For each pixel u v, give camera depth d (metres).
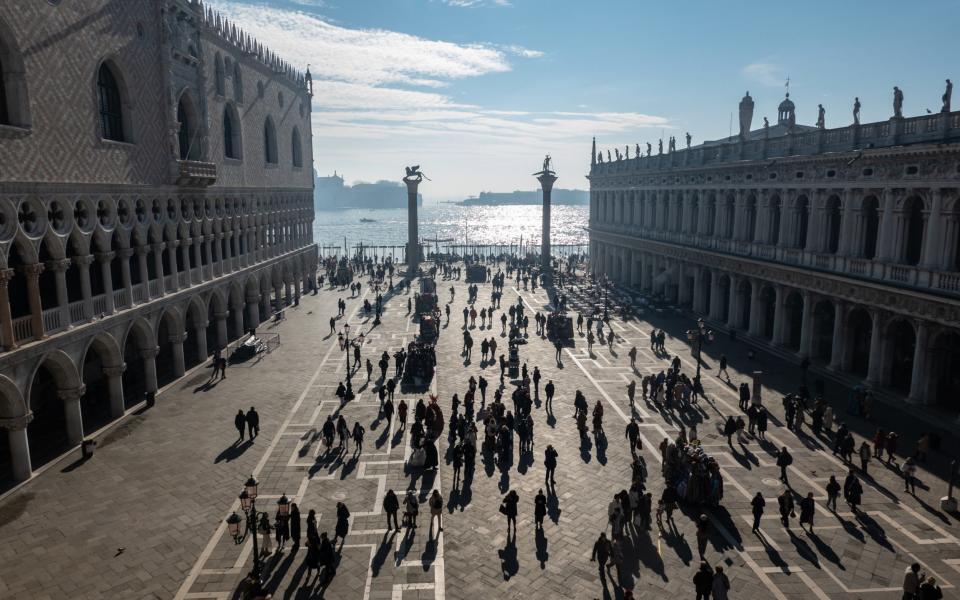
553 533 24.91
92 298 33.94
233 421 36.62
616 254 90.50
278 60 68.38
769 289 54.09
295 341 56.53
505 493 28.16
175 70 43.19
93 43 33.44
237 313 56.84
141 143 38.75
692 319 65.12
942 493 27.59
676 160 71.19
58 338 30.56
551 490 28.36
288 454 32.12
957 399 36.28
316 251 87.69
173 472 29.94
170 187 42.53
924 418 35.78
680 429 35.34
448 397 41.06
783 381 43.50
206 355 49.34
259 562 22.89
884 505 26.69
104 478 29.28
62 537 24.34
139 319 38.09
